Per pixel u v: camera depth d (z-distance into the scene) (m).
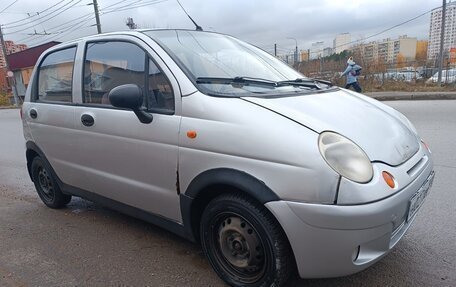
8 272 3.15
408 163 2.56
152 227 3.87
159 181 2.98
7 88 41.44
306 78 3.63
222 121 2.55
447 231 3.48
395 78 20.33
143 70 3.09
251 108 2.53
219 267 2.80
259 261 2.56
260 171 2.36
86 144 3.56
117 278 2.98
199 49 3.29
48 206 4.62
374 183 2.23
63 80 3.92
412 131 3.07
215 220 2.73
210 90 2.75
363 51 27.95
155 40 3.17
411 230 3.53
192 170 2.70
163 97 2.91
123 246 3.50
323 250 2.25
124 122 3.14
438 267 2.94
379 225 2.21
